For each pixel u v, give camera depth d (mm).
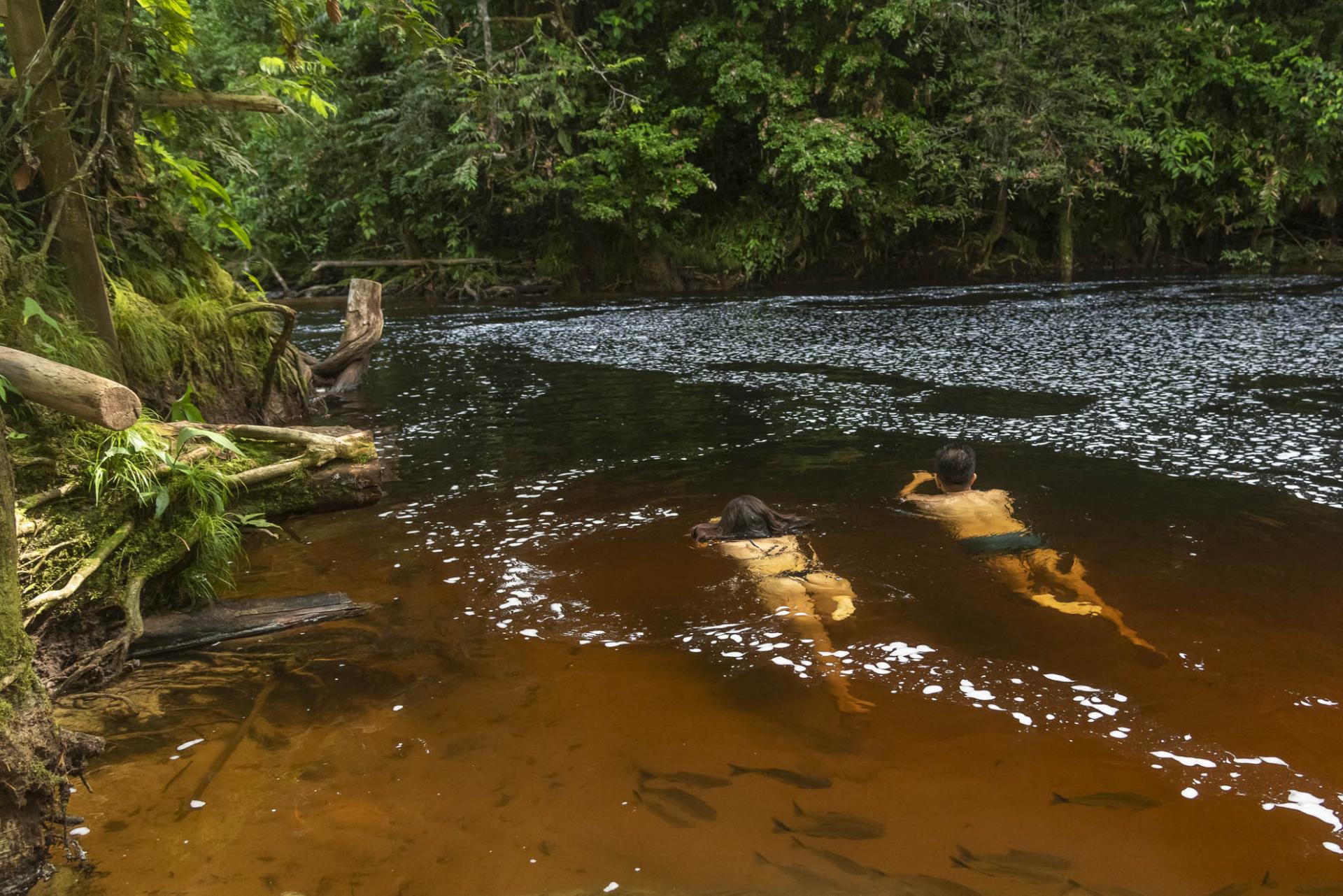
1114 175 22125
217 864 2238
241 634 3635
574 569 4117
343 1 6312
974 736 2648
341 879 2158
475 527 4789
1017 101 21406
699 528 4453
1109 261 23922
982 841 2193
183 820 2432
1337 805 2289
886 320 13711
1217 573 3783
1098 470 5391
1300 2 22250
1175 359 9234
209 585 3873
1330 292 15242
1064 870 2080
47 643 3248
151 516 3666
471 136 20031
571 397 8578
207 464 3932
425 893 2100
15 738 2268
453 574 4141
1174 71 21453
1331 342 9953
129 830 2393
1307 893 1985
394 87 20812
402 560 4355
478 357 11422
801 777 2488
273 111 5871
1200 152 21422
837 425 6945
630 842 2244
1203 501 4754
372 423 7723
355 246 24000
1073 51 21203
